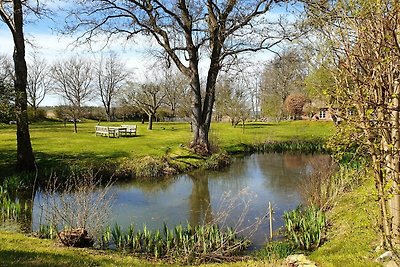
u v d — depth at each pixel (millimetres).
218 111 47750
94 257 7180
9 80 14859
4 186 13914
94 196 13586
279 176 18797
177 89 43625
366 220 8414
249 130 41125
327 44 5641
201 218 11758
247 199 13914
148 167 18547
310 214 9422
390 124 4926
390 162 5305
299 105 56625
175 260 7965
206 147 23250
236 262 7805
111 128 33344
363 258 6562
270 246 8461
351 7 5219
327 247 8039
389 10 4797
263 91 58750
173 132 38812
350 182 11047
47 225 9273
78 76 48125
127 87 45812
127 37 20656
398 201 5980
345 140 5328
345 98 5250
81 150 22781
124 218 11742
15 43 15516
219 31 20438
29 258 6477
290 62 19375
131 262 7168
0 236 8211
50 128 44156
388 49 4723
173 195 14961
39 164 17625
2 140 27484
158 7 20469
